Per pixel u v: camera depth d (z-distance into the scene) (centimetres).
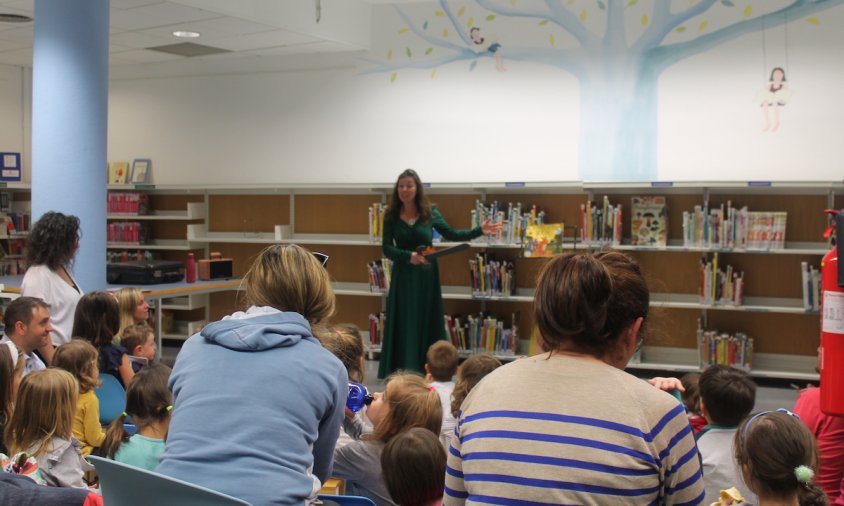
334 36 665
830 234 199
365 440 242
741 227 588
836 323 191
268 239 756
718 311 637
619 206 619
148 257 786
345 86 724
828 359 193
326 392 142
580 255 126
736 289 598
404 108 705
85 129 486
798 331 619
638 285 124
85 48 482
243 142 764
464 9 683
